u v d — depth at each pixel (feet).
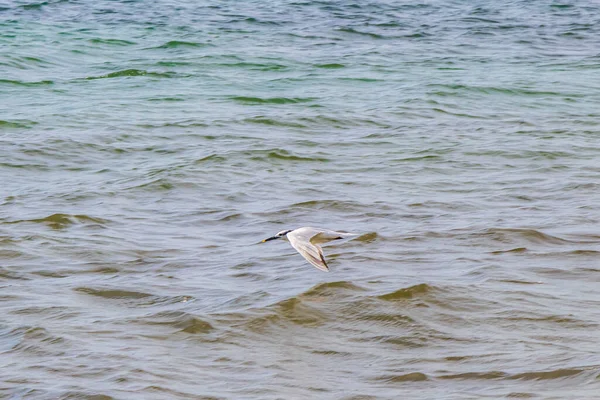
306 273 58.29
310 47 156.46
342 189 80.33
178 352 47.32
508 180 82.99
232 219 71.82
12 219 70.74
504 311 51.98
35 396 42.34
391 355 47.11
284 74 135.23
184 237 67.36
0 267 60.29
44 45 151.74
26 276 58.85
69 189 79.77
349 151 93.91
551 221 69.56
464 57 150.00
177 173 83.97
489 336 49.03
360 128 103.96
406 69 139.74
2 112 109.19
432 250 63.05
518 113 112.57
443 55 151.53
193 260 61.98
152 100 117.70
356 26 175.94
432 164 88.84
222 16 184.44
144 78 131.64
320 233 32.35
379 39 165.07
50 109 111.45
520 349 47.14
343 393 42.86
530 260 60.59
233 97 119.44
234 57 146.41
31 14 181.06
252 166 87.71
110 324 50.80
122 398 41.98
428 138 99.04
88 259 62.18
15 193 78.79
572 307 52.60
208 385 43.65
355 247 63.72
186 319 50.85
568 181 82.07
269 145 94.79
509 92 124.06
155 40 159.43
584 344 47.57
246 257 62.28
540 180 82.89
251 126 104.17
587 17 190.29
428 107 114.42
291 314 51.57
